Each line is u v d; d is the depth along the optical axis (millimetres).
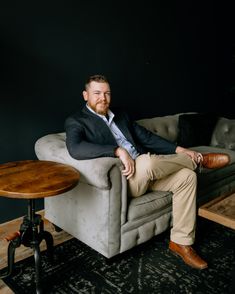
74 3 2471
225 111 4301
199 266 1887
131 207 1935
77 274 1822
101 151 1831
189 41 3531
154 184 2088
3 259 1958
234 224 1557
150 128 2834
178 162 1971
